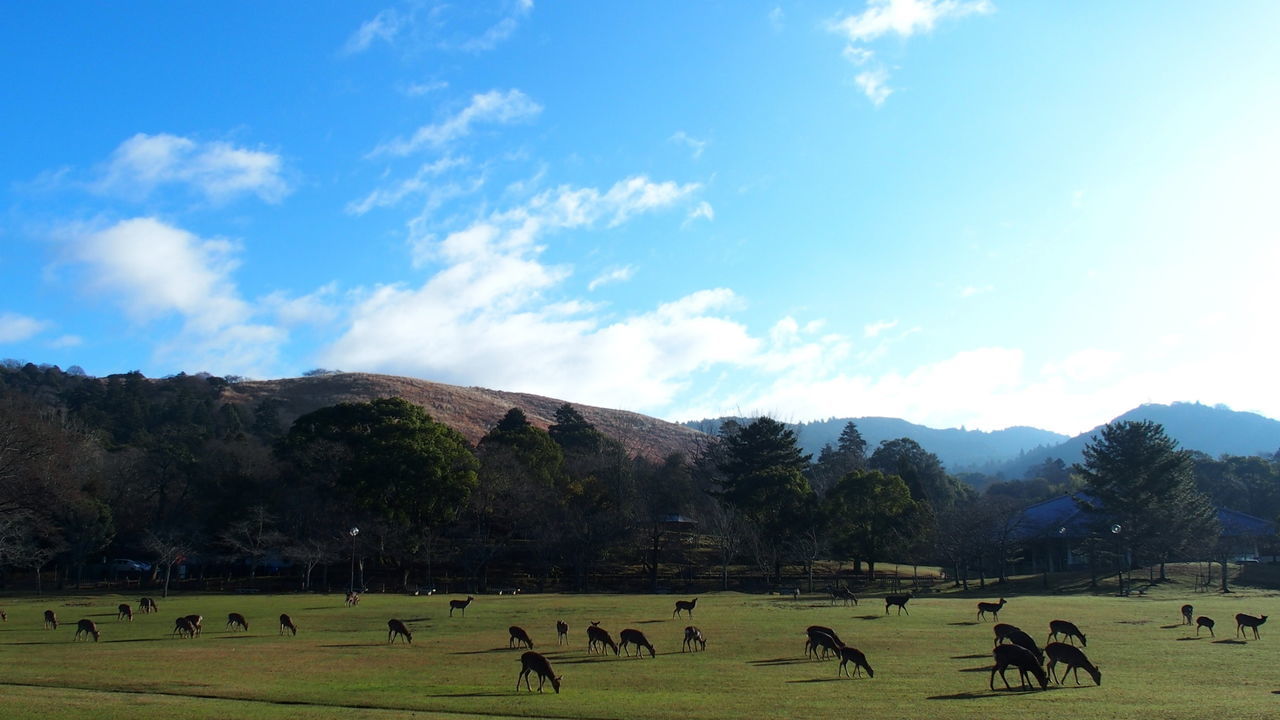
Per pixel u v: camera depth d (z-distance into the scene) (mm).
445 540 85625
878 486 87250
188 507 88812
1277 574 79125
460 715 19734
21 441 65875
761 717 19156
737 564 94062
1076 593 71250
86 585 84938
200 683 24797
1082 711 19469
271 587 81062
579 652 32250
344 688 23859
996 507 88125
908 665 28047
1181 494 78062
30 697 22078
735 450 98250
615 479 97438
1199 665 27453
